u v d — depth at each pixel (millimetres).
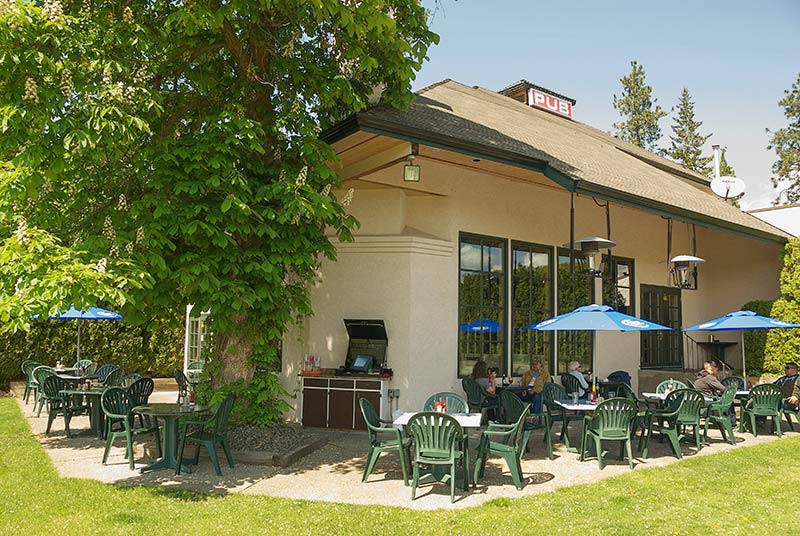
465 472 7008
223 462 8375
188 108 8688
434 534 5438
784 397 11641
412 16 9039
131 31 7195
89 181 7699
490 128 12758
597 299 15461
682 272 13234
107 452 8281
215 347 9641
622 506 6324
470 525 5688
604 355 15555
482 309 12891
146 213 7551
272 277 8250
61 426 11430
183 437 7801
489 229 13109
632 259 16750
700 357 18609
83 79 6551
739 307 18719
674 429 9000
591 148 17172
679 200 14172
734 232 15031
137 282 6523
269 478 7566
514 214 13664
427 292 11836
